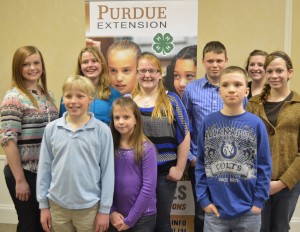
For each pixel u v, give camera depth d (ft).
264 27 8.86
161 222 6.28
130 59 8.63
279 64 5.92
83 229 5.50
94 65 6.72
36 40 9.61
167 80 8.64
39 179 5.55
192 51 8.48
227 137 5.33
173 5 8.40
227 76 5.30
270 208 6.21
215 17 8.95
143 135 5.82
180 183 8.34
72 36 9.48
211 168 5.46
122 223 5.54
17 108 5.84
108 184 5.46
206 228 5.59
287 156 5.90
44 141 5.59
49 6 9.45
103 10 8.61
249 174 5.25
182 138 6.28
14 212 10.09
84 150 5.36
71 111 5.41
